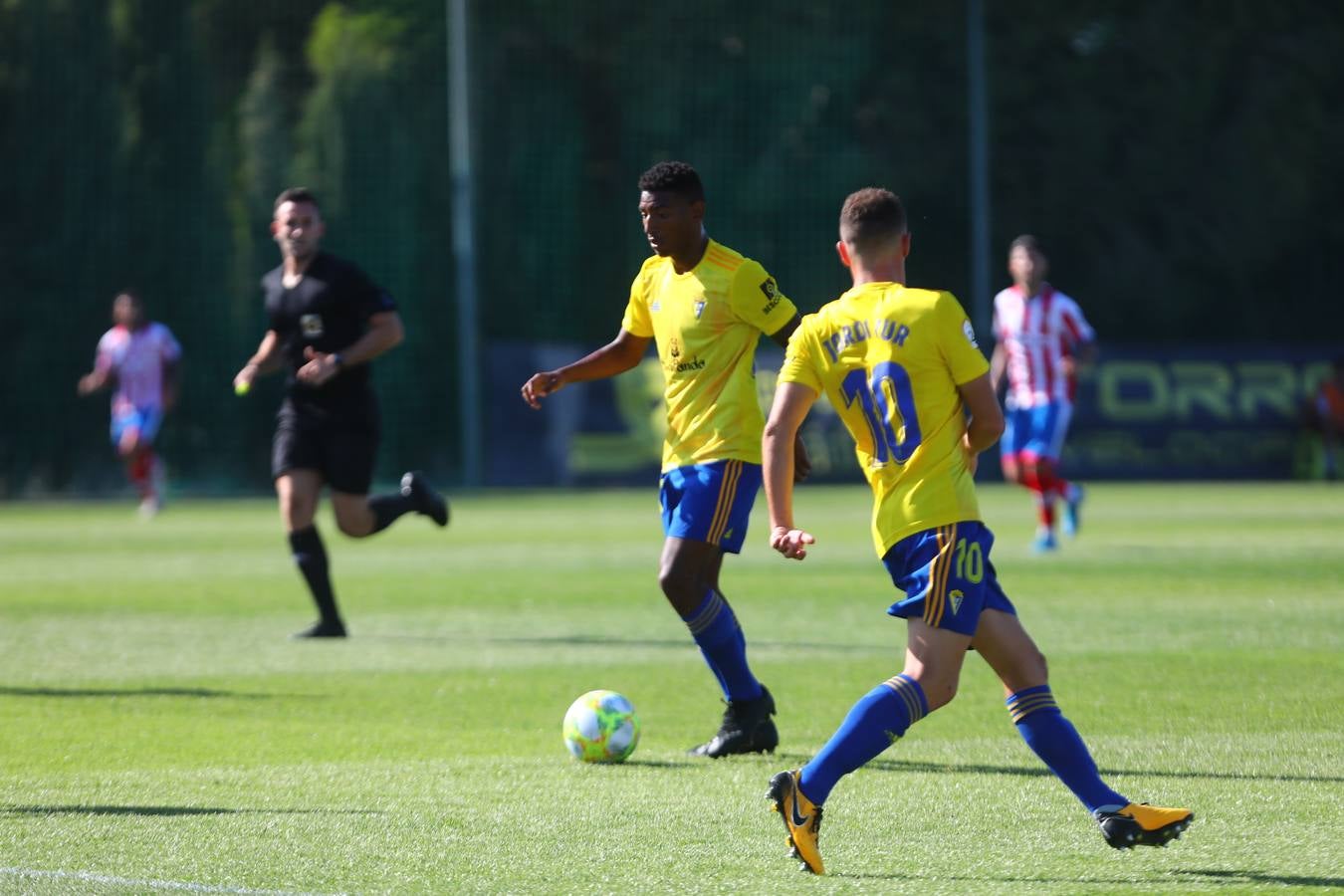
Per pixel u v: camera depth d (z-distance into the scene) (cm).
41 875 1602
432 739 2389
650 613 4022
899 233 1777
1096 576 4647
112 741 2362
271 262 11738
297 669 3109
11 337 11638
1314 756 2197
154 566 5406
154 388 8281
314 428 3522
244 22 12238
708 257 2378
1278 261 13800
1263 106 13625
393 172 11862
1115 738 2334
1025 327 5478
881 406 1716
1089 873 1623
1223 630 3544
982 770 2136
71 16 11650
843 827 1820
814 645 3397
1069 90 13525
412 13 12431
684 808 1920
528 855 1694
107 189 11644
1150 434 10125
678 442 2384
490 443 9862
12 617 3984
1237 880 1591
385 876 1611
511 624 3819
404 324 11775
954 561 1675
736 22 13025
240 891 1546
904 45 13362
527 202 12631
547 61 12850
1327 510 7544
